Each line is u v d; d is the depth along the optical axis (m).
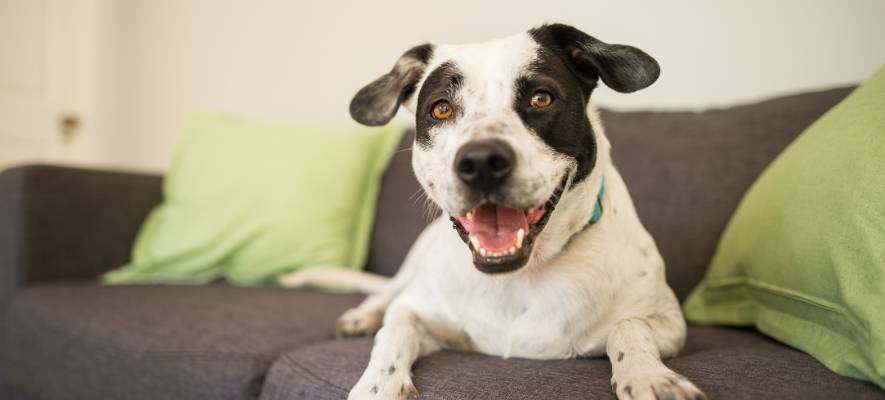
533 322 1.14
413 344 1.13
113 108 3.92
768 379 0.91
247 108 3.29
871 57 1.85
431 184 1.18
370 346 1.25
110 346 1.47
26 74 3.56
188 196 2.29
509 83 1.12
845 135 1.07
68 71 3.72
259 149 2.31
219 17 3.39
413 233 2.24
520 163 0.99
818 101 1.67
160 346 1.38
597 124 1.28
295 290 2.03
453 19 2.61
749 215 1.36
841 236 0.95
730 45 2.07
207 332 1.43
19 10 3.52
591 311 1.12
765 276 1.21
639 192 1.81
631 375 0.89
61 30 3.68
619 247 1.19
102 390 1.47
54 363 1.62
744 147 1.72
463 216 1.05
